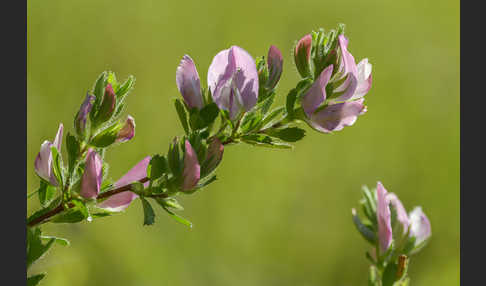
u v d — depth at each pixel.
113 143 0.29
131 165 0.88
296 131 0.29
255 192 0.91
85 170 0.28
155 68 0.97
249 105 0.29
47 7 0.92
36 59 0.90
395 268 0.31
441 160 1.00
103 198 0.29
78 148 0.29
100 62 0.94
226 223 0.88
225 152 0.92
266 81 0.29
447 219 0.95
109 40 0.96
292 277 0.89
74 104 0.90
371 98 1.06
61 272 0.74
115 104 0.29
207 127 0.29
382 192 0.31
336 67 0.29
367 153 0.98
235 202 0.90
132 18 0.98
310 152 0.97
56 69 0.90
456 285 0.87
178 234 0.85
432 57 1.11
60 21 0.93
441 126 1.03
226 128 0.29
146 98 0.94
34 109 0.86
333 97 0.29
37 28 0.91
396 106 1.05
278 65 0.29
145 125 0.92
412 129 1.02
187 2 1.02
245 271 0.87
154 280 0.81
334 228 0.92
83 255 0.76
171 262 0.83
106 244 0.79
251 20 1.04
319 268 0.90
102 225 0.80
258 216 0.90
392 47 1.11
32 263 0.28
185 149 0.28
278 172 0.94
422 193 0.97
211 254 0.86
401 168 0.98
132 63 0.96
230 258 0.87
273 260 0.89
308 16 1.08
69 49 0.92
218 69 0.29
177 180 0.28
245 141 0.29
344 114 0.29
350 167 0.97
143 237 0.83
